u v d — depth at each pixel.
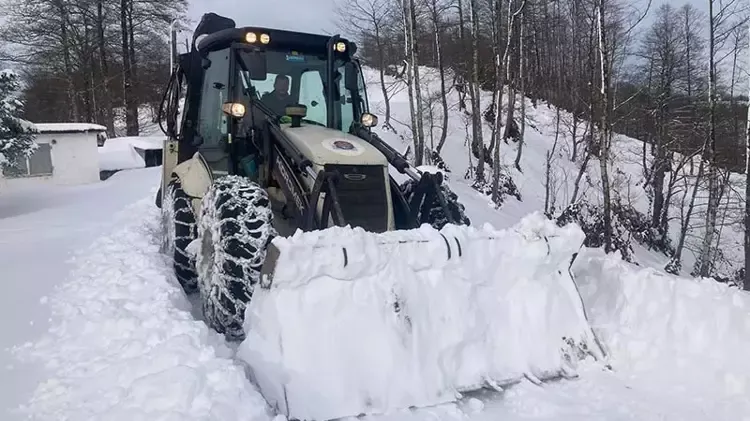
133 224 7.93
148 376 2.81
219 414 2.54
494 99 27.23
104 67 32.53
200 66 5.31
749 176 15.90
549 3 33.16
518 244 3.56
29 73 33.97
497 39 24.36
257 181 4.50
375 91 30.22
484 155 23.53
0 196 14.86
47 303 4.55
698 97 25.23
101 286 4.73
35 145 13.73
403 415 2.94
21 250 6.90
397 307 3.21
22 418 2.75
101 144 28.28
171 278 4.72
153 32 33.53
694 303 3.66
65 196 14.48
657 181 24.34
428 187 4.27
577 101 27.08
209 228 3.82
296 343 3.02
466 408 3.02
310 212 3.61
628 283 4.00
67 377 3.14
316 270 3.09
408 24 21.44
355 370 3.04
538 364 3.42
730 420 2.88
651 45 40.25
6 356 3.51
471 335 3.34
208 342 3.32
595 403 3.05
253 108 4.59
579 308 3.67
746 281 15.88
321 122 4.89
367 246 3.18
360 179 3.90
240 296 3.46
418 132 20.12
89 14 32.03
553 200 22.11
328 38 4.91
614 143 28.00
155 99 36.81
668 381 3.30
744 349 3.41
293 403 2.87
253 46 4.63
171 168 6.24
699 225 22.69
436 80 30.25
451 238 3.41
